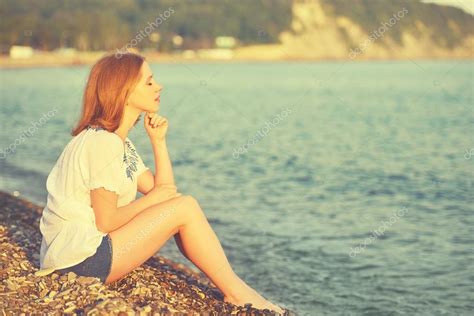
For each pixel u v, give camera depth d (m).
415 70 91.44
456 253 8.95
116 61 5.20
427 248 9.20
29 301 4.81
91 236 5.04
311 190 14.02
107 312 4.56
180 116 34.03
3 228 7.37
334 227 10.51
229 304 5.45
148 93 5.32
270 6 121.38
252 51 115.19
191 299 5.57
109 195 5.04
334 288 7.41
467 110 38.16
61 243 5.08
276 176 15.92
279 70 94.25
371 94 52.00
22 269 5.49
